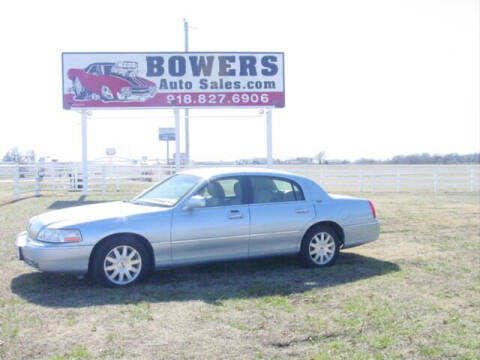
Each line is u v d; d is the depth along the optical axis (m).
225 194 7.35
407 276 7.25
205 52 21.47
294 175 7.96
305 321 5.31
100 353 4.47
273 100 21.70
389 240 10.33
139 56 21.30
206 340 4.79
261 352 4.51
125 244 6.65
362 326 5.17
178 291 6.46
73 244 6.39
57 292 6.38
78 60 21.05
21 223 12.18
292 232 7.60
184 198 7.06
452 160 72.88
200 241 6.99
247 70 21.61
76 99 21.08
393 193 24.05
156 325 5.18
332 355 4.45
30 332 4.96
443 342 4.77
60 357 4.37
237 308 5.75
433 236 10.81
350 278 7.16
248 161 27.02
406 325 5.20
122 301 6.02
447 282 6.93
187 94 21.45
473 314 5.57
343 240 8.05
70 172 24.39
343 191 25.44
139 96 21.30
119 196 20.66
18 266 7.71
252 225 7.30
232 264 8.03
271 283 6.88
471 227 12.10
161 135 34.16
